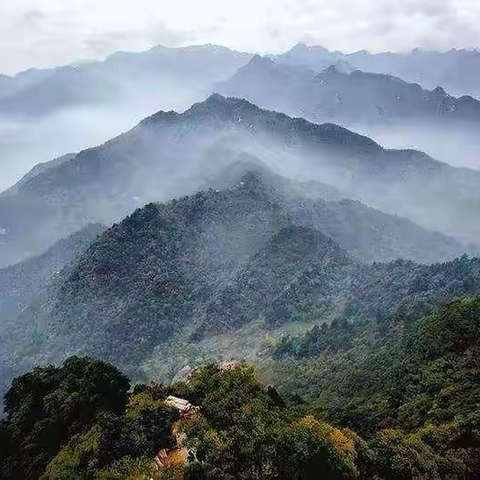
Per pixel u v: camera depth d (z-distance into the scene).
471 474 53.28
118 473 46.28
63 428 64.50
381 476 49.81
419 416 74.12
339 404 96.88
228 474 44.53
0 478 63.81
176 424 52.41
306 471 45.62
